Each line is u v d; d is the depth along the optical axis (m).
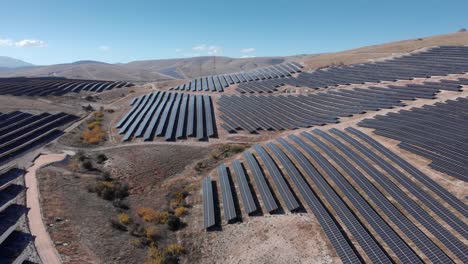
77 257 32.78
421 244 29.98
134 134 76.19
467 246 28.52
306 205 40.06
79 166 57.31
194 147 68.25
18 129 72.81
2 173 50.38
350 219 35.09
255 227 38.16
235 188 48.41
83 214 41.75
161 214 44.00
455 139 45.25
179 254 36.28
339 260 29.91
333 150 52.03
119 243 36.94
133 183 53.50
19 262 30.59
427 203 35.28
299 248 32.69
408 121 55.88
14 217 39.03
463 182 37.28
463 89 67.81
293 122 75.25
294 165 51.12
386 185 40.09
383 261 28.39
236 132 75.38
